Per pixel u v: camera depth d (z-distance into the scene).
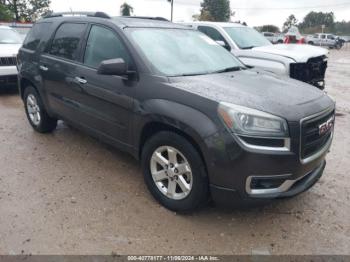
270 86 3.72
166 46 4.23
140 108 3.72
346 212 3.80
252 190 3.17
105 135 4.39
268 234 3.41
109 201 3.88
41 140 5.61
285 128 3.10
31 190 4.07
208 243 3.26
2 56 8.52
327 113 3.53
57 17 5.43
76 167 4.68
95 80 4.27
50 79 5.12
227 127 3.10
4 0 47.88
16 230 3.34
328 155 5.35
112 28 4.27
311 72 7.37
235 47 8.21
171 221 3.55
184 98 3.39
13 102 8.21
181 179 3.54
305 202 3.97
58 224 3.45
